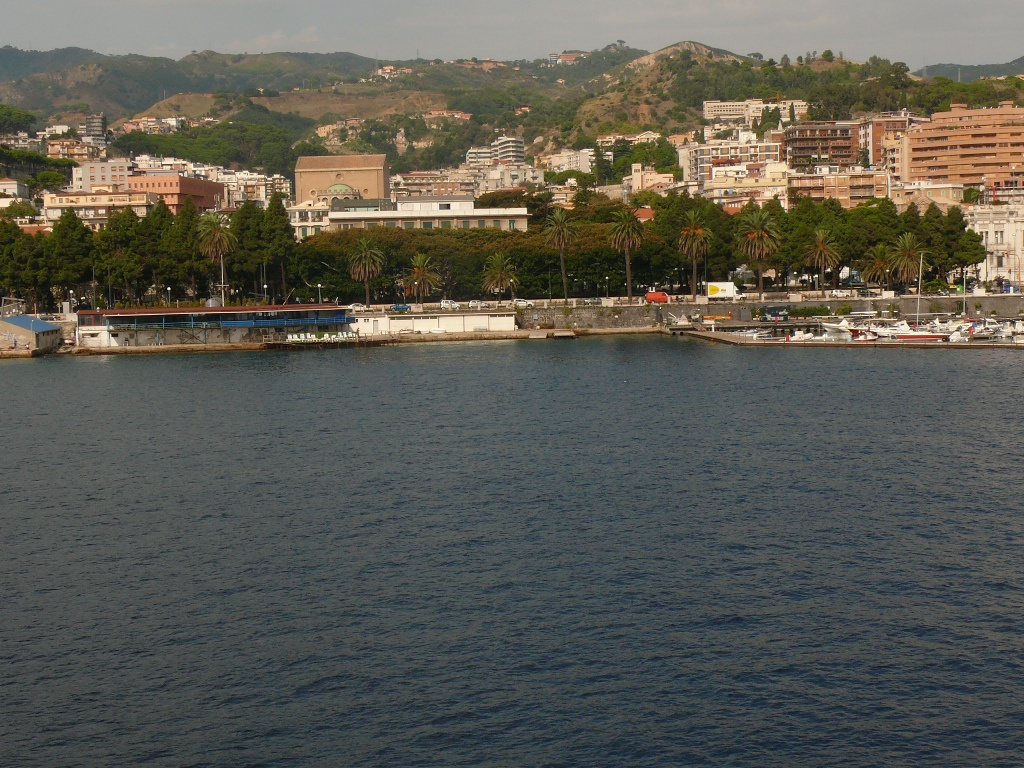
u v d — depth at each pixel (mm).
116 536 125688
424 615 101188
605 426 177500
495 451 161000
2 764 80875
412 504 134375
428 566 112812
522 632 97312
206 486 146250
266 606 104312
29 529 129000
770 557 113062
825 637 95250
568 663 91875
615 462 152500
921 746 80250
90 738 83688
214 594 107500
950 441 161125
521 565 112312
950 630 95875
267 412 199125
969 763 78438
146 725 85125
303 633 98438
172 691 89625
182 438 177875
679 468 148500
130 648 96625
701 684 88312
